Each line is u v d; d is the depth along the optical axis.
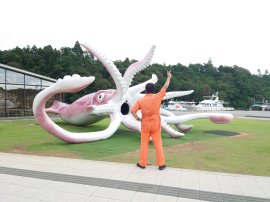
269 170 6.47
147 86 6.14
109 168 5.96
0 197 4.33
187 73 78.69
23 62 46.25
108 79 46.66
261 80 96.94
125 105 10.98
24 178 5.21
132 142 9.52
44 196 4.38
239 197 4.56
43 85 21.38
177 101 62.81
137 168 6.02
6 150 7.89
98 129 13.03
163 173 5.70
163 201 4.29
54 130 8.42
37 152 7.68
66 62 46.22
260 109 72.38
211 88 73.81
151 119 6.00
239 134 12.62
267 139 11.24
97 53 9.95
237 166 6.75
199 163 6.92
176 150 8.42
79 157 7.17
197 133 12.52
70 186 4.83
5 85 18.89
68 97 40.47
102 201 4.23
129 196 4.45
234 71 85.75
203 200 4.38
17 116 19.58
